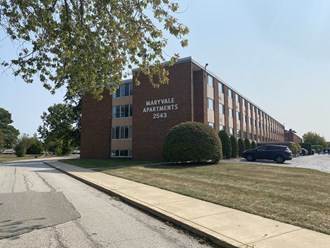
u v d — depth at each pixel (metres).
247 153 31.70
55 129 57.78
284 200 9.84
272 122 73.19
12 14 8.91
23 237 6.49
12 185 14.74
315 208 8.65
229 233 6.48
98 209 9.42
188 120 31.11
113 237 6.54
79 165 27.78
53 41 9.57
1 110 111.12
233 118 43.25
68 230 7.02
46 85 10.28
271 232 6.54
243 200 9.91
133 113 34.66
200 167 22.34
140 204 9.68
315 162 31.44
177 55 9.98
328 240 6.00
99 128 39.09
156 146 32.66
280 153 30.34
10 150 108.44
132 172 19.75
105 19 9.39
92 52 9.55
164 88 32.78
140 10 9.15
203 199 10.29
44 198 11.16
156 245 6.05
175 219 7.71
